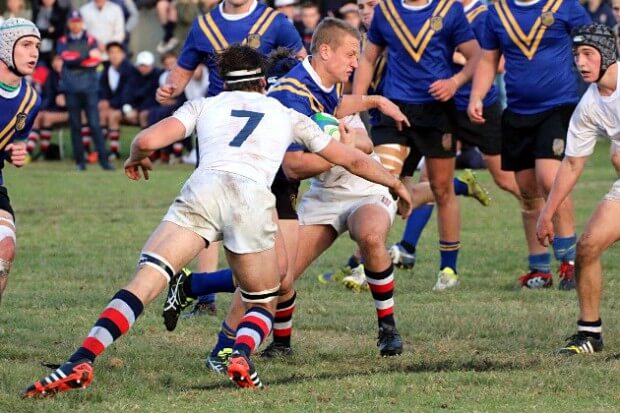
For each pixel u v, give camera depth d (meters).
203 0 76.62
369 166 23.19
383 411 20.83
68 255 41.03
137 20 82.94
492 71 34.47
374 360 25.48
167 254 21.41
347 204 26.44
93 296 33.09
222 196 21.55
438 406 21.22
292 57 27.50
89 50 70.50
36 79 77.81
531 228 35.12
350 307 31.75
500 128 37.34
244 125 22.28
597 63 25.02
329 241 26.73
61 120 77.19
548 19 33.28
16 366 24.12
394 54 34.78
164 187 62.88
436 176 34.88
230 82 22.97
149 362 24.88
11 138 25.23
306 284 35.62
